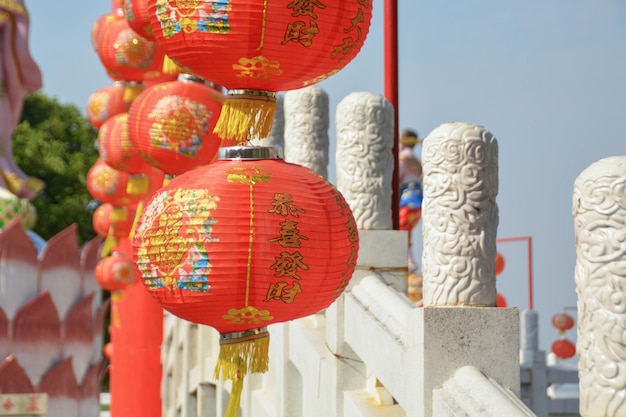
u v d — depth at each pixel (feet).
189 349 40.91
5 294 38.86
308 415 23.84
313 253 15.62
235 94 16.40
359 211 22.26
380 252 22.09
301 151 25.79
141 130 24.62
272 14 15.24
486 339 15.65
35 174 104.27
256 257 15.34
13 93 45.85
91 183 38.50
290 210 15.52
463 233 15.74
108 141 33.30
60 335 40.16
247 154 16.11
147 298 43.55
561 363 54.70
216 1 15.31
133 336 43.50
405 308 18.94
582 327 11.46
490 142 15.90
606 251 11.19
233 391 16.38
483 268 15.78
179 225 15.40
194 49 15.79
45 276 39.96
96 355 41.88
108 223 42.50
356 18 15.80
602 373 11.19
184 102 24.39
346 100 22.71
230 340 16.33
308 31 15.47
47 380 39.60
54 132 108.06
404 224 41.16
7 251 38.99
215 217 15.33
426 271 16.11
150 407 43.65
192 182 15.72
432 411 15.46
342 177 22.52
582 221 11.44
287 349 25.84
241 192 15.48
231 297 15.52
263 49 15.51
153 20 16.30
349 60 16.39
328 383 21.93
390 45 28.55
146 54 34.99
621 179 11.14
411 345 16.21
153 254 15.67
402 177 41.91
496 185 15.98
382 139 22.44
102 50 35.42
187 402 40.65
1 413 38.58
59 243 40.47
